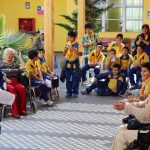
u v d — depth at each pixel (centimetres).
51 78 1080
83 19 1364
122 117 911
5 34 1224
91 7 1644
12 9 2450
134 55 1195
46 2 1129
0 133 721
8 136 767
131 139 527
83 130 809
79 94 1181
